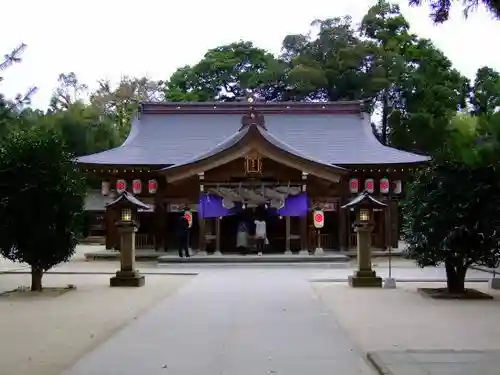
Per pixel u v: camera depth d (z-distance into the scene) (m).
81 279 19.62
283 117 35.97
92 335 9.72
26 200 15.28
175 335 9.73
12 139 15.70
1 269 23.95
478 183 14.06
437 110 45.94
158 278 19.95
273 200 27.34
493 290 16.31
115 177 30.72
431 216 14.47
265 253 27.81
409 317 11.53
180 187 30.33
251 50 57.84
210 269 23.88
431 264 15.05
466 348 8.51
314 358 8.08
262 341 9.23
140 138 34.16
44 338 9.48
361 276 17.03
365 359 8.01
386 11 49.97
